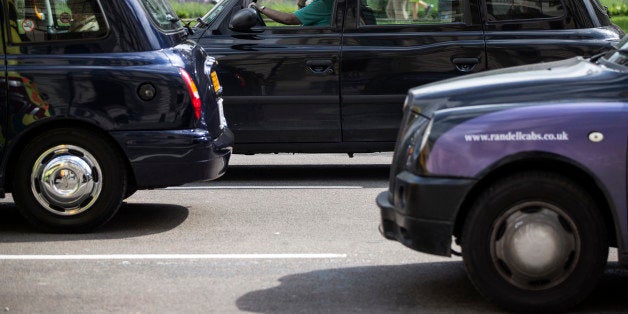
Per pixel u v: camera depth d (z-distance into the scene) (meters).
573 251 11.36
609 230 11.89
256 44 20.95
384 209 12.24
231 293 12.59
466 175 11.35
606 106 11.33
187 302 12.20
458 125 11.42
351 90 20.88
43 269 13.90
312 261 14.23
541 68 12.52
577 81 11.58
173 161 16.16
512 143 11.28
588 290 11.38
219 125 17.34
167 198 19.42
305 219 17.22
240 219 17.28
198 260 14.34
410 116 12.07
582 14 21.08
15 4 16.14
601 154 11.21
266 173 22.67
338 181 21.39
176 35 17.12
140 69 16.09
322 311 11.80
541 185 11.26
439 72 20.89
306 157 25.47
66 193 16.06
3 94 15.96
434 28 21.00
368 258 14.37
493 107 11.48
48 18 16.19
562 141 11.23
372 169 23.20
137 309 11.94
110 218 16.20
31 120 15.94
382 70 20.84
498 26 21.00
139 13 16.38
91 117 15.97
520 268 11.35
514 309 11.44
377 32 20.95
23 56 16.06
